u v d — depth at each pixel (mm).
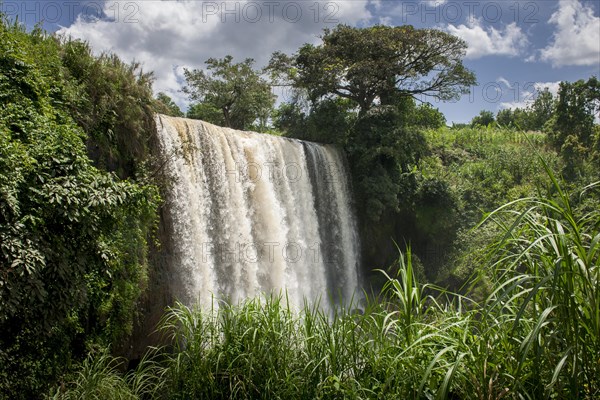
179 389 6590
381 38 31297
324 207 27609
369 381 5586
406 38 31359
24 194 8039
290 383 5934
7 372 8312
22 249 7406
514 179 36469
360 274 29812
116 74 15172
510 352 4922
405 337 5641
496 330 5199
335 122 30031
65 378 9617
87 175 9086
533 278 4891
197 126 19469
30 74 11430
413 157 32875
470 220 31406
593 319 4512
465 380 4980
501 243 5062
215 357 6523
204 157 19594
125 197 9492
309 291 24641
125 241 13188
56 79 13164
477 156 39594
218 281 19531
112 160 14969
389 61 32000
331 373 5902
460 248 29594
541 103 59750
